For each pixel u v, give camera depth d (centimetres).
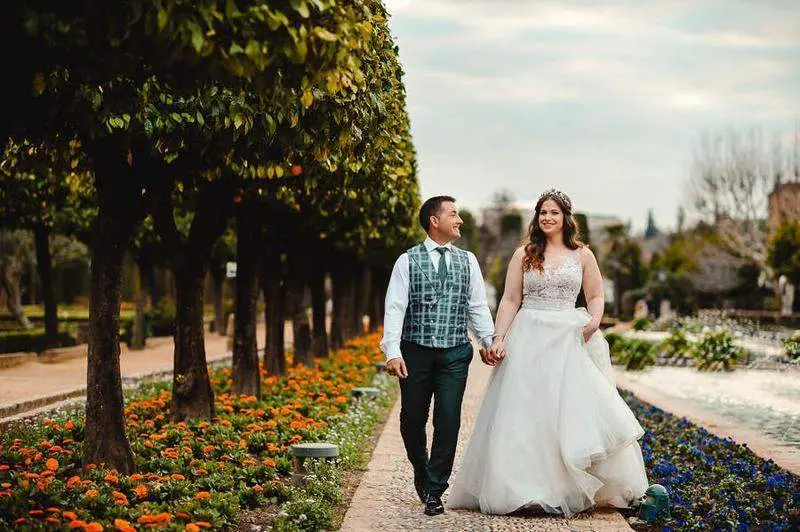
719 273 5138
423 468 655
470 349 645
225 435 845
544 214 682
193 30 432
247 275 1208
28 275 5053
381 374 1764
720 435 1029
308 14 443
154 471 721
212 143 784
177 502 589
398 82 871
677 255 6012
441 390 634
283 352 1567
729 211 5191
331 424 990
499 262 6812
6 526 496
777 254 4512
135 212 702
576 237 687
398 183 1366
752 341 2523
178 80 516
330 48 472
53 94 591
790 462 851
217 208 1001
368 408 1188
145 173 716
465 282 646
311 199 1179
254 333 1211
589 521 612
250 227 1202
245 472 700
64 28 465
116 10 453
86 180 1388
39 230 2183
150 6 438
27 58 512
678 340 2341
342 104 662
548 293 670
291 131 696
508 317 683
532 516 627
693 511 631
